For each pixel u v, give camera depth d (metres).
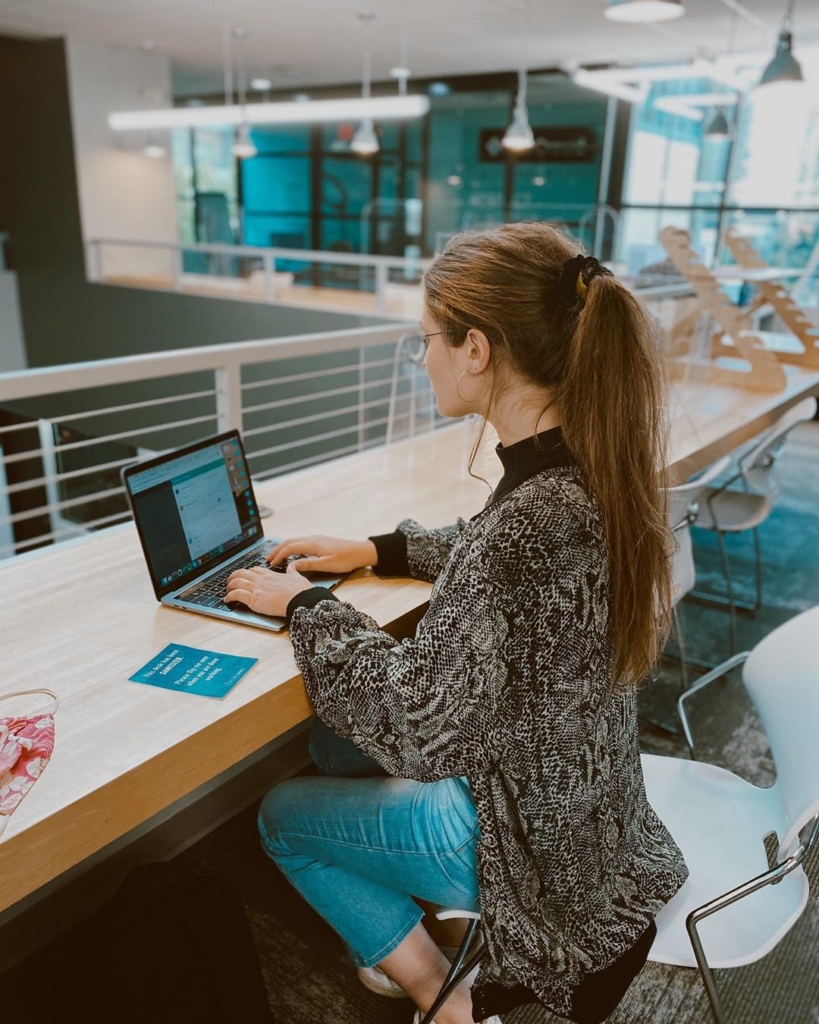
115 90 8.58
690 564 2.14
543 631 0.83
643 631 0.89
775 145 7.25
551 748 0.87
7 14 7.16
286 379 2.23
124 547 1.46
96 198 8.78
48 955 1.46
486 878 0.92
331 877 1.16
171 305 8.16
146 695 0.98
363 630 1.00
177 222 9.62
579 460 0.86
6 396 1.65
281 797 1.18
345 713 0.94
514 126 6.42
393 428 2.16
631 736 1.01
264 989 1.17
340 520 1.61
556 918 0.94
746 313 3.87
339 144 10.83
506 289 0.87
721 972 1.51
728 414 2.75
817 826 1.04
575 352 0.84
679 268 3.26
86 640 1.12
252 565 1.34
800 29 6.27
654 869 1.03
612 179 8.50
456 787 1.06
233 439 1.43
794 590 3.32
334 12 6.43
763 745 2.24
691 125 7.75
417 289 8.52
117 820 0.85
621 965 0.97
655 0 3.98
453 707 0.85
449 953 1.47
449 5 6.06
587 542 0.84
